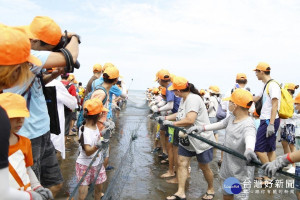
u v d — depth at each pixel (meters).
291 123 5.96
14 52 1.31
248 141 2.66
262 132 4.64
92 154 3.20
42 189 1.69
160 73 5.09
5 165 1.03
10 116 1.44
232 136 2.94
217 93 6.90
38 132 2.32
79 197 3.21
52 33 1.93
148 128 10.78
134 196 4.11
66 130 6.61
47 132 2.52
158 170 5.48
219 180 5.00
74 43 1.98
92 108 3.22
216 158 6.64
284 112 4.59
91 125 3.30
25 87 1.98
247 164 2.50
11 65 1.33
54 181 2.77
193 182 4.88
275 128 4.71
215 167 5.87
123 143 7.69
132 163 5.79
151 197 4.11
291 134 5.92
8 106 1.48
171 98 5.07
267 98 4.61
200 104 3.94
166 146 6.12
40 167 2.66
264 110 4.65
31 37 1.89
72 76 8.51
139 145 7.63
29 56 1.47
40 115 2.34
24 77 1.47
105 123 3.95
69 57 1.86
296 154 2.06
